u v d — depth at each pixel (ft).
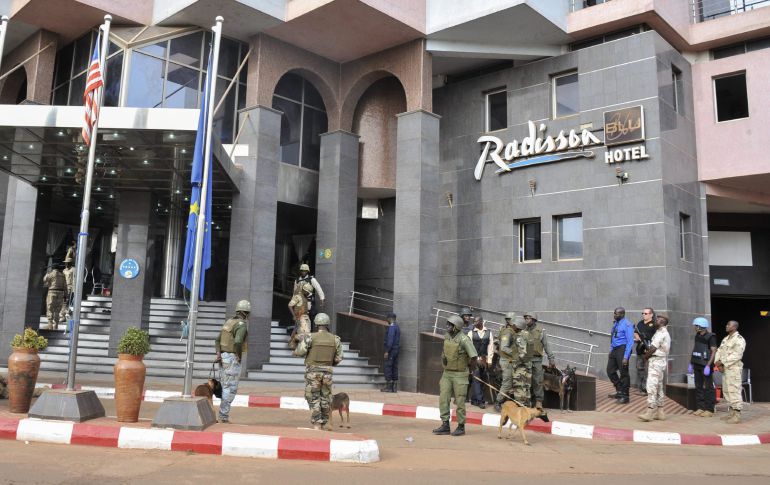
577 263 59.57
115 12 60.34
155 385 48.88
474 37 62.34
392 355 52.37
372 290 74.64
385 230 74.64
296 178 68.33
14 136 46.44
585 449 30.48
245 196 57.88
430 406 42.52
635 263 56.13
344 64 68.18
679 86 62.39
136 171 55.11
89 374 54.34
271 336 60.70
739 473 25.23
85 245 31.14
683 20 63.05
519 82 65.77
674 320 54.60
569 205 60.70
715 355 43.65
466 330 46.73
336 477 21.39
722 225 70.59
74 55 65.72
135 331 28.60
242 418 35.88
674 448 32.07
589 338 57.72
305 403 42.14
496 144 66.33
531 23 59.77
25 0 59.26
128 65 59.98
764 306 73.00
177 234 76.33
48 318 63.10
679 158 59.16
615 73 59.36
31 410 27.55
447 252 68.33
